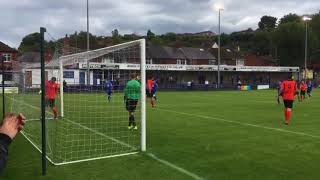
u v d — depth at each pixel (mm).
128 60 16188
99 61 18500
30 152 9328
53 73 18953
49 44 17656
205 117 17500
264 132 12680
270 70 76750
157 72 68000
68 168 7840
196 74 72250
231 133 12445
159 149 9633
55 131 12586
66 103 21891
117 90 15797
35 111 18766
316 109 21906
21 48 75062
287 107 14906
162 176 7184
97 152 9297
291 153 9258
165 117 17500
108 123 14562
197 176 7191
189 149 9672
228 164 8117
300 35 92312
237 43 131250
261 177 7180
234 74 76688
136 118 16328
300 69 82812
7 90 33125
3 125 2189
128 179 7004
